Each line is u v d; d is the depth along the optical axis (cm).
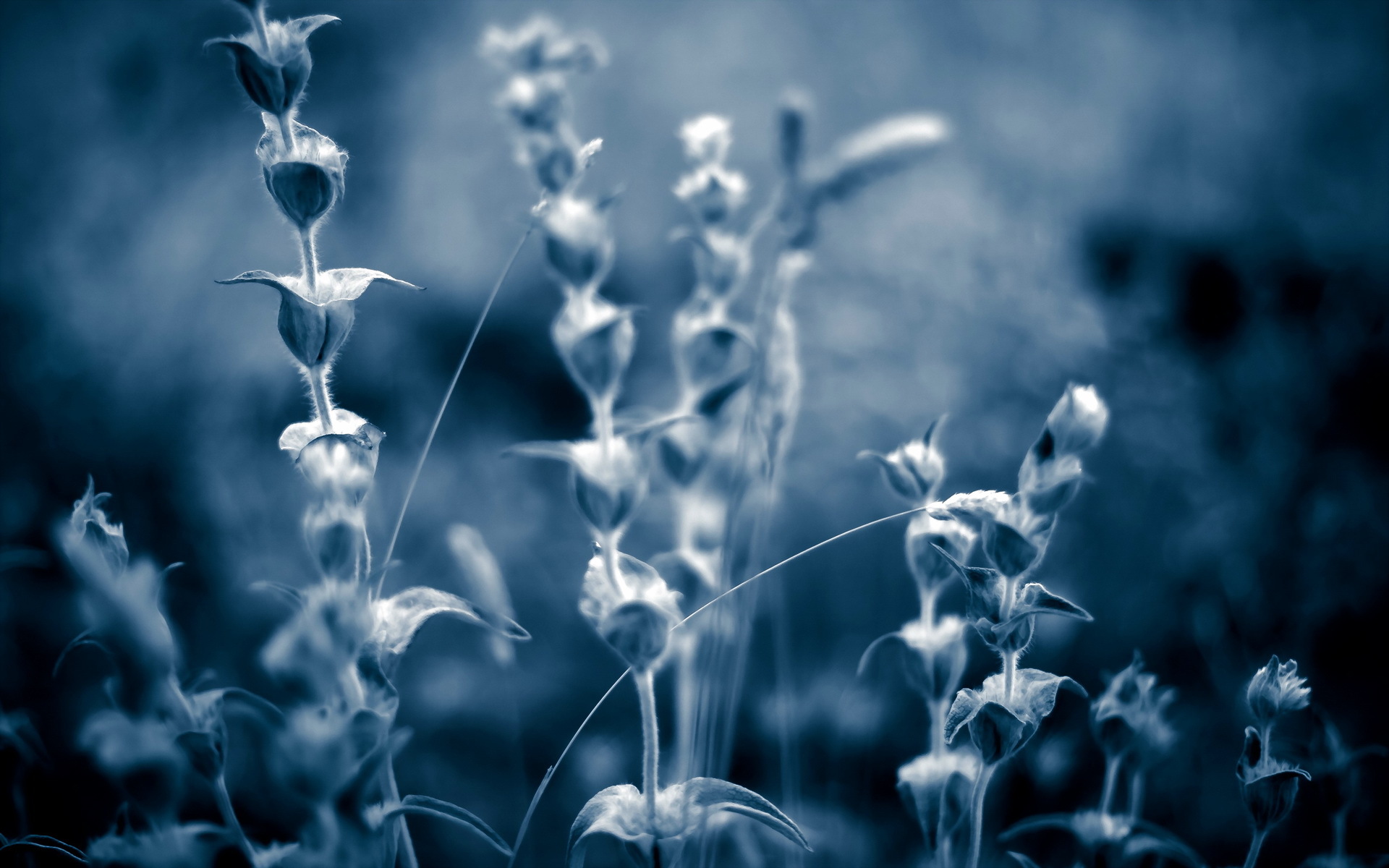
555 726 98
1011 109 207
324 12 191
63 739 83
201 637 102
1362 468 122
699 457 74
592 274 62
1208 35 223
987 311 133
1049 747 76
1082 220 177
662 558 73
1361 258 158
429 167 174
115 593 59
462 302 157
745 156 178
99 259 161
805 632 105
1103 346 132
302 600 60
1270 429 131
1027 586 61
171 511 119
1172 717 89
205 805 75
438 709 97
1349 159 202
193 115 179
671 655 73
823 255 143
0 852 64
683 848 61
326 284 61
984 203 161
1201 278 167
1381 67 213
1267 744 62
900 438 122
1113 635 103
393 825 60
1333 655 104
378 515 113
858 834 77
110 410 133
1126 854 65
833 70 205
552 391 148
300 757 57
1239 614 106
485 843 86
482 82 184
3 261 158
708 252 73
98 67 184
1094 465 120
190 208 166
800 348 130
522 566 116
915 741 89
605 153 176
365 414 138
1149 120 210
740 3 208
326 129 181
